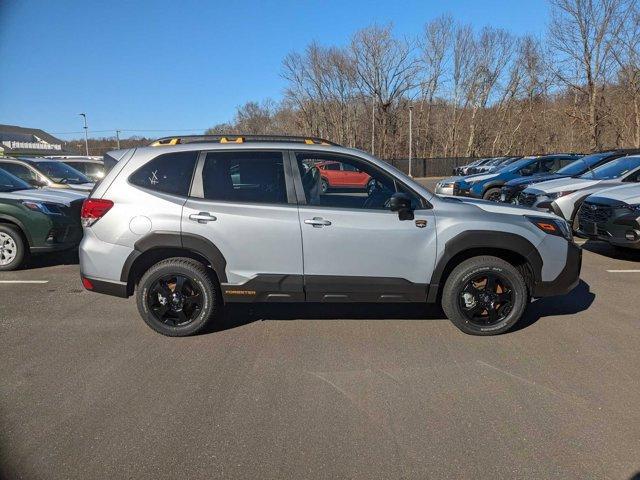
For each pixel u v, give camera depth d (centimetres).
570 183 928
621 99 3259
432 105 5428
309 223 434
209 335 462
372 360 405
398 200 426
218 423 309
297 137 480
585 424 307
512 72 5072
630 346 434
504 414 319
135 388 355
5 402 335
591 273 699
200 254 442
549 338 453
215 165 448
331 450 281
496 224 444
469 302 455
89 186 1069
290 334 465
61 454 277
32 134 7825
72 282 658
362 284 444
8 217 706
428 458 273
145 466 267
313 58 4953
